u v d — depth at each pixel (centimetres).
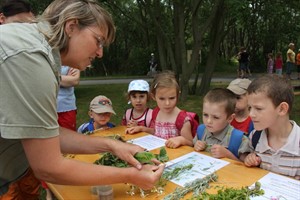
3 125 104
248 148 193
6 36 109
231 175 156
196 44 884
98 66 2202
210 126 213
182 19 888
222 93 215
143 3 973
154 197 138
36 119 105
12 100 103
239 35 2484
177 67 977
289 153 165
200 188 139
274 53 2067
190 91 1054
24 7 240
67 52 127
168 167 169
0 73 103
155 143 219
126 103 815
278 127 167
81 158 191
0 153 133
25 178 211
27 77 103
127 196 140
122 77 1966
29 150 110
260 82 167
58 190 147
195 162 176
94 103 304
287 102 162
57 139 114
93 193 143
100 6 131
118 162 160
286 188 140
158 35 1019
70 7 121
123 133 252
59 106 287
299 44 1900
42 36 117
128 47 2239
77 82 293
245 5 656
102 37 130
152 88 280
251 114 169
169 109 267
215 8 860
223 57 2656
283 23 1211
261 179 150
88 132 258
